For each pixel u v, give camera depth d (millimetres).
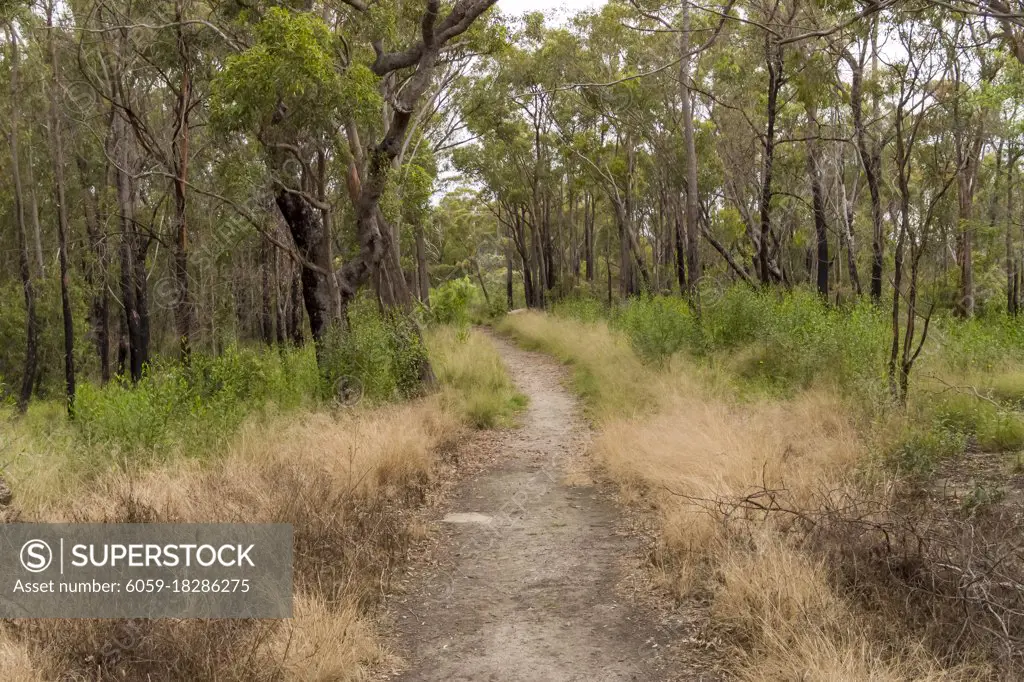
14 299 26688
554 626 4832
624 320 19641
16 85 18359
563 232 50656
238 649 4074
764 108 20734
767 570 4629
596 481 8172
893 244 15000
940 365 10312
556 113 31312
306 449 8273
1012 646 3688
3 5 14891
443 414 11078
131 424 8492
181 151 15539
